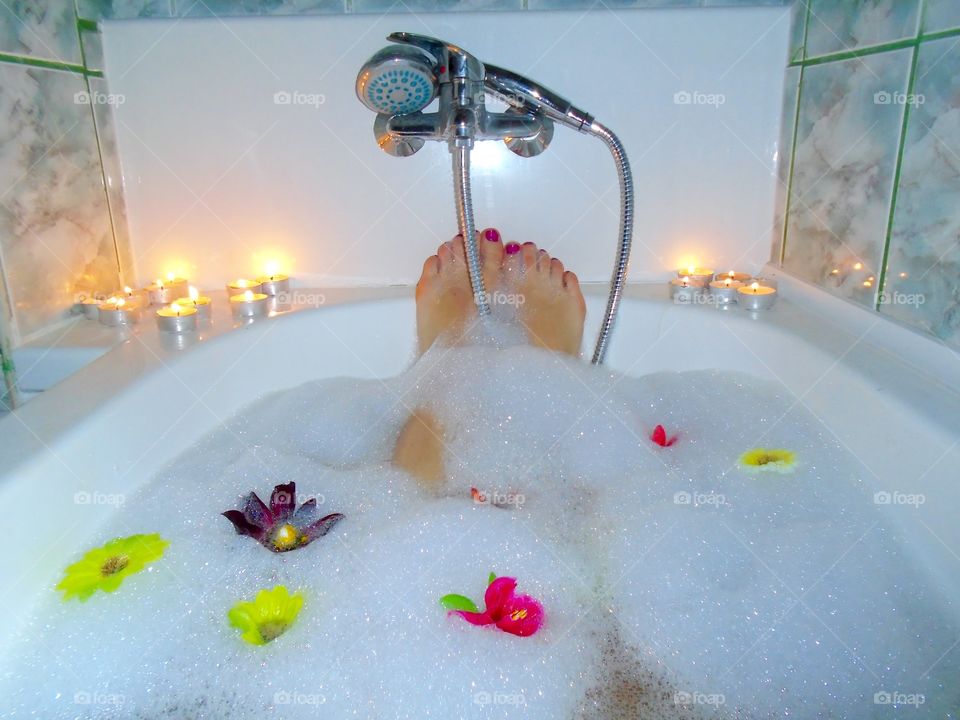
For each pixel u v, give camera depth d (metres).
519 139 0.96
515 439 1.07
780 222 1.23
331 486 0.94
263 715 0.65
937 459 0.70
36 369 0.98
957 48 0.77
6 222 0.95
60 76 1.06
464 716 0.66
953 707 0.62
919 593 0.70
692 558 0.80
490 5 1.15
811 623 0.71
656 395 1.12
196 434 0.97
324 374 1.16
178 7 1.15
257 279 1.24
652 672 0.71
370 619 0.73
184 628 0.71
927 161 0.83
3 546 0.64
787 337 0.99
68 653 0.67
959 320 0.79
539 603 0.77
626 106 1.20
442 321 1.20
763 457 0.92
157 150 1.21
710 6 1.16
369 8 1.15
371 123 1.21
